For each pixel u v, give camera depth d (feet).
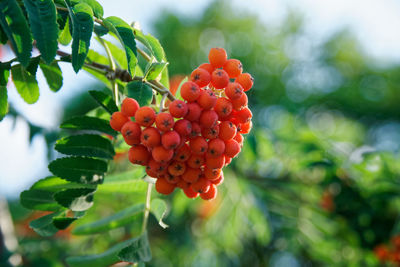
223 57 1.30
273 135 2.52
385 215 2.25
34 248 2.32
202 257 2.95
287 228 2.55
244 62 5.33
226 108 1.25
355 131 3.67
